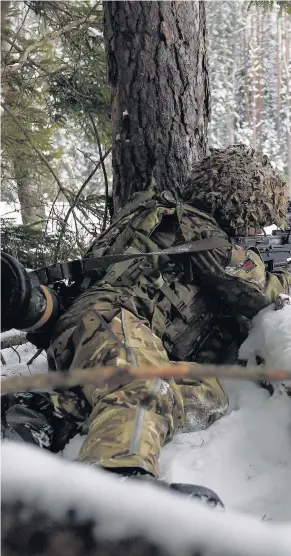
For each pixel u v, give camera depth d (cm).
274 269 237
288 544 43
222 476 169
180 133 298
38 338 195
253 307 216
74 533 41
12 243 477
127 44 294
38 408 200
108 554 41
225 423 192
